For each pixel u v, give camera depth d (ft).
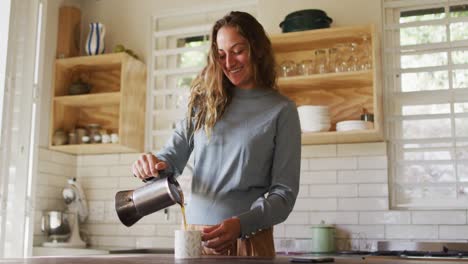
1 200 10.71
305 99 12.16
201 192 6.32
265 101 6.53
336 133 10.87
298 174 6.37
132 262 4.43
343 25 12.10
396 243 11.02
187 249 5.13
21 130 11.53
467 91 11.30
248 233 5.62
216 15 13.79
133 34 14.17
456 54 11.76
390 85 11.89
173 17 14.17
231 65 6.46
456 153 11.32
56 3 13.62
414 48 11.79
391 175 11.57
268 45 6.86
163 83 13.96
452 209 10.94
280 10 12.59
